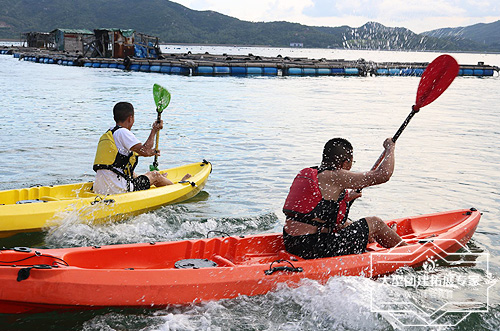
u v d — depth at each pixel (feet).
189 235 16.58
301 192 12.44
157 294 11.00
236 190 21.77
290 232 12.71
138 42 135.13
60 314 10.67
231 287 11.51
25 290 10.25
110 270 10.90
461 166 27.35
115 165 18.03
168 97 19.11
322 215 12.27
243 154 29.04
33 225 15.98
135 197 18.04
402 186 23.00
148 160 27.25
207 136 34.55
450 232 15.19
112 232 16.58
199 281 11.32
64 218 16.39
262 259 13.69
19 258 11.23
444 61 12.81
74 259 11.99
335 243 12.71
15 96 55.62
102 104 51.16
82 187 18.93
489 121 46.62
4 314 10.53
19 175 22.84
